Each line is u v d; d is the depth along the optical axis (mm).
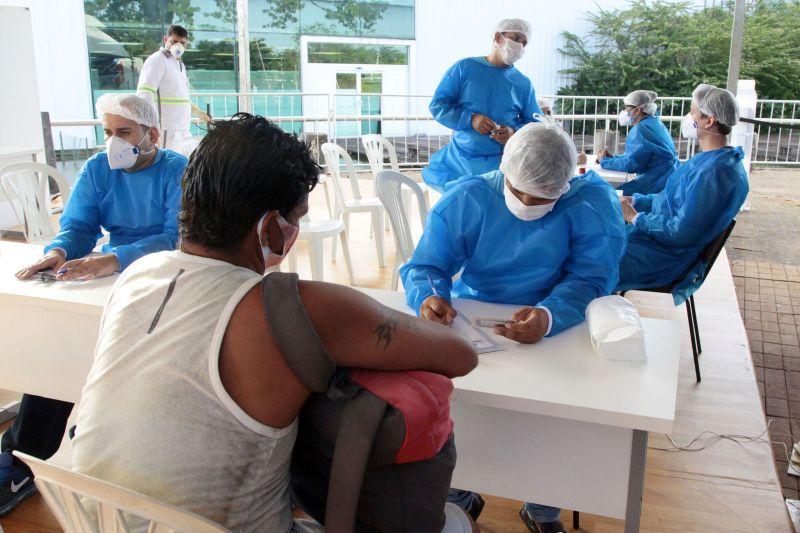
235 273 967
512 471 1438
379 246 4477
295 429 975
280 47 11188
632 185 4582
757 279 4441
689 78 11203
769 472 2283
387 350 975
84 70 10250
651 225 2982
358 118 8305
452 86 3863
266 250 1032
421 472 984
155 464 904
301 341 899
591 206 1799
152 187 2305
